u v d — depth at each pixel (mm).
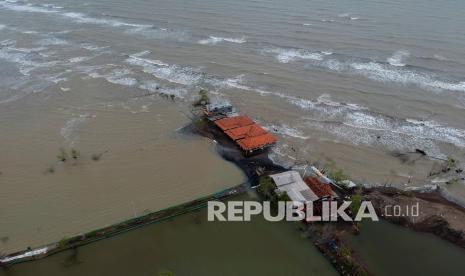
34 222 50250
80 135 67938
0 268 44094
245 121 66938
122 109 75438
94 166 60312
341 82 81375
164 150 63594
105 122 71500
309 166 58719
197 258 45062
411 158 60906
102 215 51094
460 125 67438
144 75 87562
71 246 46438
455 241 46500
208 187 55469
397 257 44719
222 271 43562
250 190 54250
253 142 61375
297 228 48188
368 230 47875
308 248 45875
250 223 49125
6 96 80438
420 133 66062
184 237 47594
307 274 43031
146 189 55500
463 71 82188
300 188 52125
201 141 65375
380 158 61219
